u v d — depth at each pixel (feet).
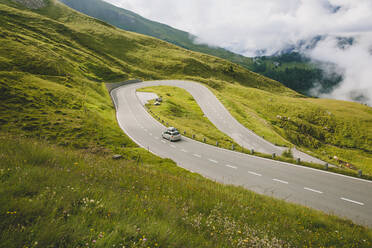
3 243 8.23
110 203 14.89
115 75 378.73
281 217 26.68
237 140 161.07
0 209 10.36
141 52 579.48
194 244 12.73
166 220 15.35
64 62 279.90
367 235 26.07
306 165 71.36
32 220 10.55
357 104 394.52
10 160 21.13
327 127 306.76
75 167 26.35
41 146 32.78
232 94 407.64
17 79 155.22
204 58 651.25
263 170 67.51
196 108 257.34
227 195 31.19
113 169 30.68
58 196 13.69
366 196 47.67
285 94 565.94
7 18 406.21
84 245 9.62
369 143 275.80
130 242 10.76
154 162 69.72
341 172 63.26
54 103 139.13
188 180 40.14
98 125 119.55
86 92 208.44
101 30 614.34
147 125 152.46
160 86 372.79
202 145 106.73
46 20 502.79
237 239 15.55
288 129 279.69
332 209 41.81
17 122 94.43
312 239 21.11
